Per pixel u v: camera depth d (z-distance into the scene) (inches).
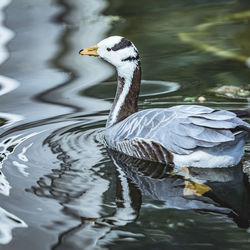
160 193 404.5
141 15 902.4
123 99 519.2
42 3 957.8
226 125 417.1
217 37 792.9
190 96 605.6
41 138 505.4
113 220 358.3
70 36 787.4
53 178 422.9
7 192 398.0
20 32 810.8
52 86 639.1
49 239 336.2
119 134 487.8
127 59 513.3
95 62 722.8
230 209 376.8
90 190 404.2
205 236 337.4
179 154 447.5
